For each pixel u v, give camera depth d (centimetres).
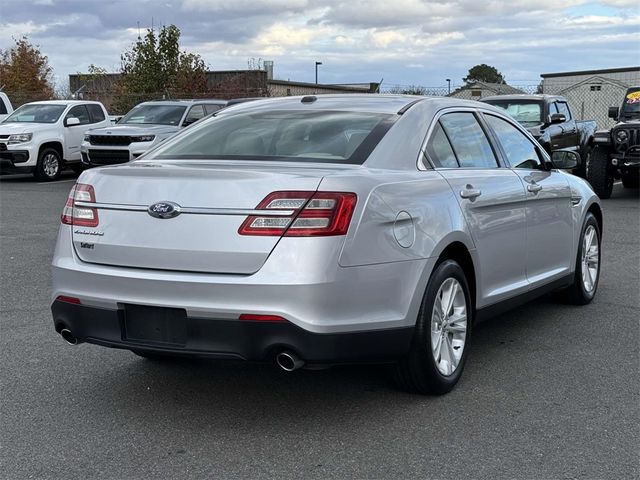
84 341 433
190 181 404
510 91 3866
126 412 445
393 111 490
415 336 438
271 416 438
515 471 366
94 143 1723
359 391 476
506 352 554
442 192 464
